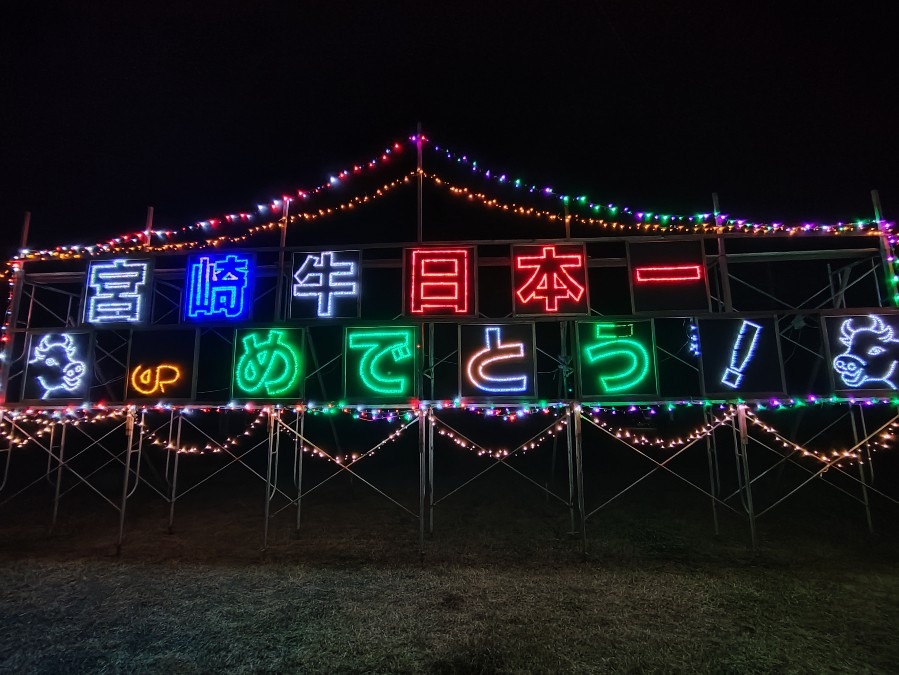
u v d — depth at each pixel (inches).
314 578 268.7
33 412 358.9
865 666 187.9
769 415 494.0
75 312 471.5
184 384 317.7
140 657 195.0
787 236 324.5
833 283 386.0
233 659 192.7
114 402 323.6
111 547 318.0
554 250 315.9
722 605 235.8
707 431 336.2
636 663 189.2
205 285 329.7
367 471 494.0
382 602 239.6
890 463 431.8
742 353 299.1
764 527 340.8
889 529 333.7
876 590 250.7
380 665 188.1
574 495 412.8
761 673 183.6
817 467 430.6
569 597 244.4
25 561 295.1
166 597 246.7
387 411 423.8
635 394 297.1
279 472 494.3
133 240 371.9
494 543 319.6
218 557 300.4
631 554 300.2
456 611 230.2
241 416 538.3
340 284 321.7
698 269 309.9
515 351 306.3
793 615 226.1
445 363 400.5
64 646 203.2
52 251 352.8
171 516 348.2
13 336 343.9
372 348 310.8
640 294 309.1
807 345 410.0
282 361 313.3
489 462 510.3
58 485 349.1
